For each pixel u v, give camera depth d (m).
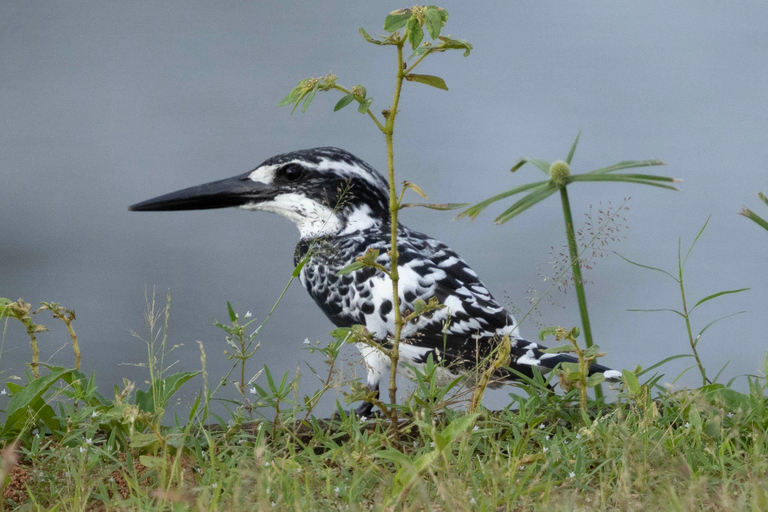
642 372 5.07
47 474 4.26
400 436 4.84
